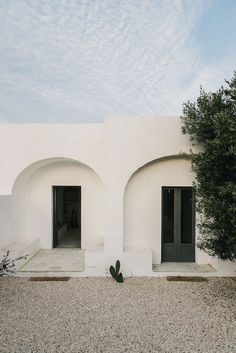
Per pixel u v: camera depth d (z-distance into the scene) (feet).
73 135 27.55
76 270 25.09
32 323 16.37
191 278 24.17
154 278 24.31
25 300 19.62
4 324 16.24
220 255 21.16
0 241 25.61
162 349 13.85
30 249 28.48
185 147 25.05
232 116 19.08
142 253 24.85
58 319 16.87
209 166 20.34
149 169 27.55
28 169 28.68
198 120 21.44
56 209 33.65
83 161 27.37
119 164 25.26
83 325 16.15
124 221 27.40
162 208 27.94
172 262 27.78
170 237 28.07
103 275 24.79
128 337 14.92
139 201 27.63
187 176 27.45
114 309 18.25
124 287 22.16
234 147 17.71
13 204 28.22
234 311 18.01
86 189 31.68
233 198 18.26
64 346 14.06
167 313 17.70
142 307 18.56
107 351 13.67
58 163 31.22
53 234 32.83
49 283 23.02
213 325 16.20
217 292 21.15
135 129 25.29
